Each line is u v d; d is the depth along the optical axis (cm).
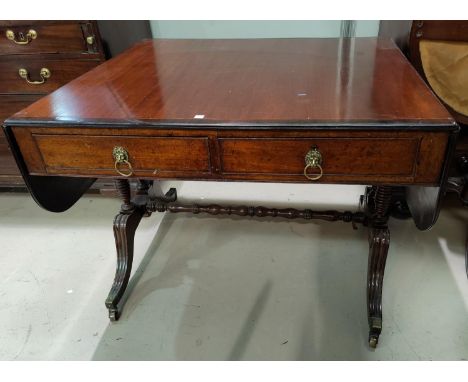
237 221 162
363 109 79
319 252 144
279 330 117
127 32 148
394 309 120
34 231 164
